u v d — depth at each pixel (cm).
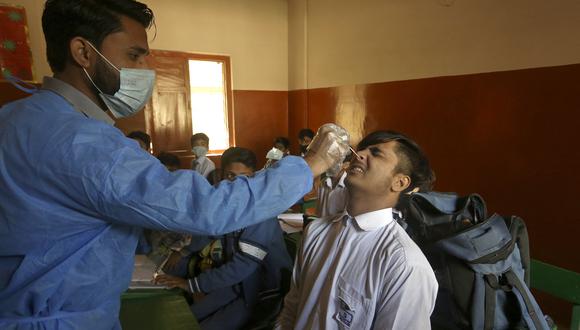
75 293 67
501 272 102
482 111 270
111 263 71
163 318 121
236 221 66
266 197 68
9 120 63
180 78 428
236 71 465
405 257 83
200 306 155
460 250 101
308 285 101
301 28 461
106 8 71
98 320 73
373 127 374
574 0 210
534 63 234
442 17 293
